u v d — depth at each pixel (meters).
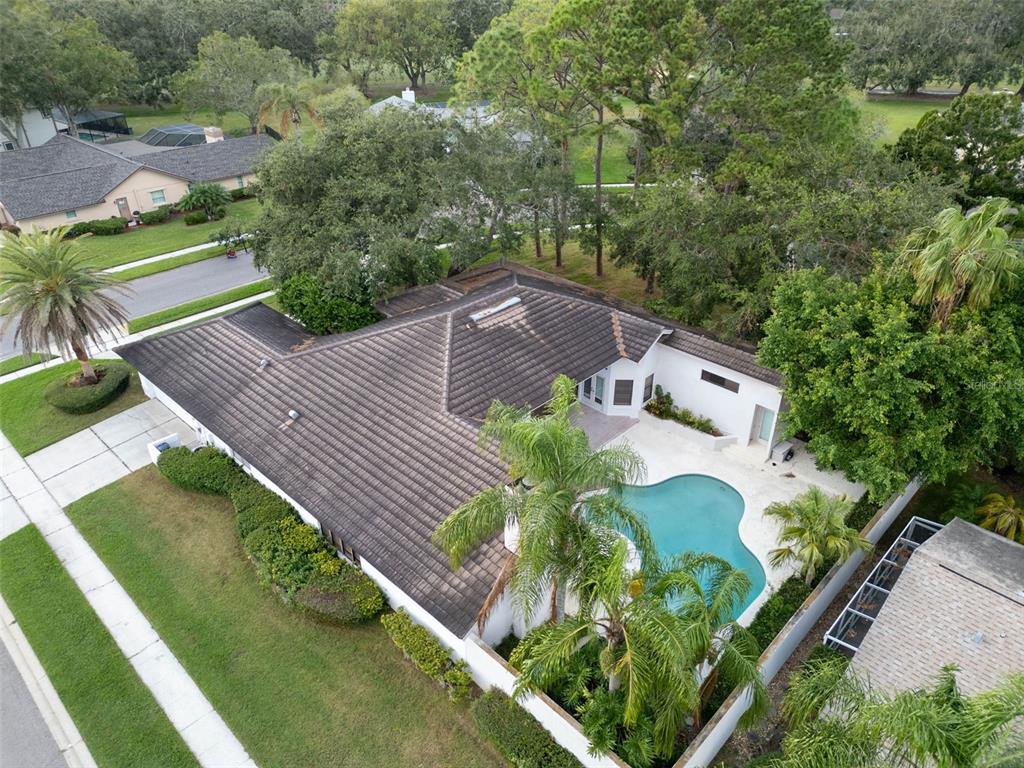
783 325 20.45
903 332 17.98
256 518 21.17
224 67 66.62
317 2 89.62
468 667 16.94
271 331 28.73
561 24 31.83
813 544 18.31
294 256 31.33
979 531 18.64
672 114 30.23
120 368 30.47
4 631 19.25
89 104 66.62
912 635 15.98
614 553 12.27
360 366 23.73
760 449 25.58
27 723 16.78
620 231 32.88
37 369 31.72
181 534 22.05
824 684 12.64
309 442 21.27
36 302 26.58
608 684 15.10
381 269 30.17
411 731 16.17
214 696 17.12
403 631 17.61
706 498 23.47
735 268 27.72
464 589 16.48
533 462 13.23
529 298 27.17
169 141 63.28
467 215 32.25
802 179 26.30
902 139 36.47
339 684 17.25
